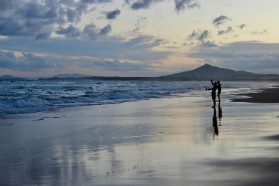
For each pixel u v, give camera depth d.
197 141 8.59
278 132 10.05
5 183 5.13
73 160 6.63
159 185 4.88
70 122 13.43
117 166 6.07
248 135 9.48
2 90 45.31
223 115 15.32
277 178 5.08
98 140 9.01
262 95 34.06
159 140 8.84
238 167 5.77
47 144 8.48
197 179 5.12
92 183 5.05
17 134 10.24
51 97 29.66
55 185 5.01
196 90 51.22
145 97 33.00
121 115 16.09
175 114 16.27
